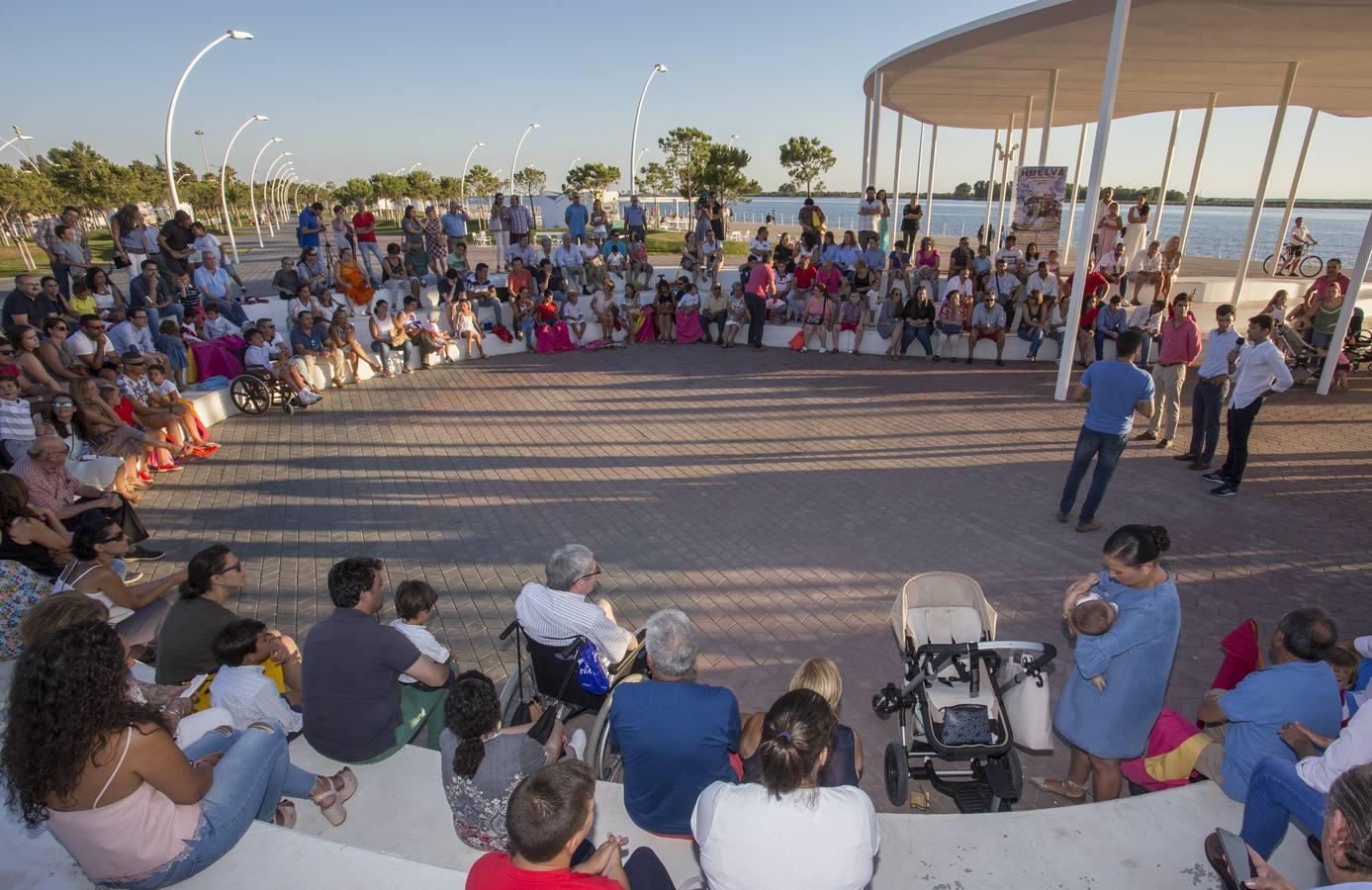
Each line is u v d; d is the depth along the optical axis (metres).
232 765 3.17
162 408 9.75
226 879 2.95
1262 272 23.28
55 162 47.81
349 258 16.22
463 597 6.42
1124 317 13.62
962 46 14.41
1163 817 3.43
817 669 3.32
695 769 3.16
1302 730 3.21
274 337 12.47
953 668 4.38
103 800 2.59
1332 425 10.75
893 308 15.64
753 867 2.40
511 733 3.46
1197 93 19.92
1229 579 6.41
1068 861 3.23
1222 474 8.49
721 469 9.50
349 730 3.73
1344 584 6.30
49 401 8.71
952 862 3.23
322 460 10.02
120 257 14.51
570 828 2.28
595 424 11.51
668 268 22.00
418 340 15.29
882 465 9.52
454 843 3.47
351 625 3.71
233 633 3.72
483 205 73.56
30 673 2.48
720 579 6.61
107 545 5.05
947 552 7.05
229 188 73.75
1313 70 16.11
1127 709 3.58
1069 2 11.45
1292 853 3.21
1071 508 7.90
